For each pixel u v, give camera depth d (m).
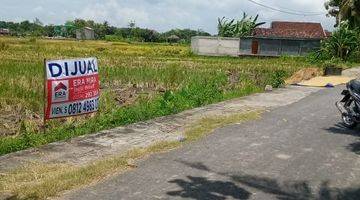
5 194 5.41
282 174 6.59
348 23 7.45
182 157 7.34
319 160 7.39
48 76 8.98
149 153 7.53
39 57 36.53
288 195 5.76
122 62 33.06
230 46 53.69
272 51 53.38
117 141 8.45
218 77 20.92
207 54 53.88
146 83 20.14
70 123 10.40
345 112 10.21
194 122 10.45
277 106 13.16
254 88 17.94
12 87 15.22
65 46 62.06
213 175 6.45
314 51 49.75
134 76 21.88
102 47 63.44
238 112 11.91
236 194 5.72
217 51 53.81
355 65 40.59
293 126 10.19
